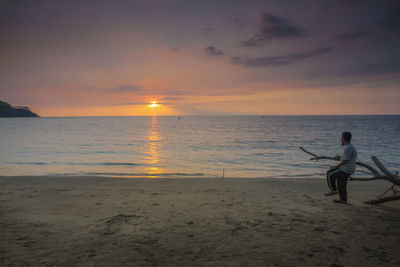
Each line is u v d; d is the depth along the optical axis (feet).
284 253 9.15
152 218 13.38
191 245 9.77
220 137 135.33
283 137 132.46
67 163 54.80
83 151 77.36
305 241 10.37
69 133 168.96
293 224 12.66
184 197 19.21
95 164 53.57
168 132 182.29
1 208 15.08
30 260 8.16
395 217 14.21
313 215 14.40
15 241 9.82
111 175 39.99
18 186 24.94
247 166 52.21
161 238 10.47
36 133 165.99
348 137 17.28
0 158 62.13
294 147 89.20
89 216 13.60
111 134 160.45
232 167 50.80
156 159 61.98
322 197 19.94
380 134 143.23
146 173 42.27
